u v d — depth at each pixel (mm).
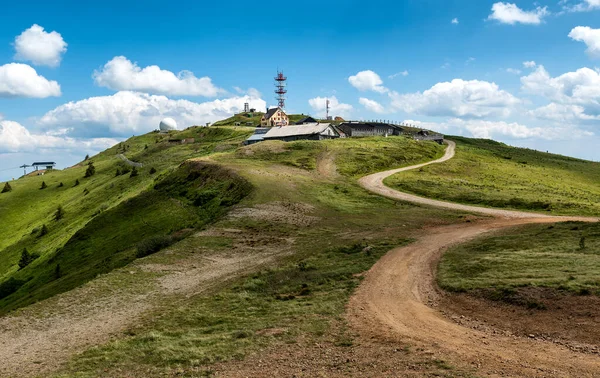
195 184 94500
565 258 31234
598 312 20641
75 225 113125
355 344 21422
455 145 172500
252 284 36344
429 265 36656
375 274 35281
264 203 68125
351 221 59656
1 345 26984
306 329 24406
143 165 186750
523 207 67062
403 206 68938
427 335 21641
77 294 36219
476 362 17734
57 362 23344
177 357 21859
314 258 43344
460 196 75750
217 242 52125
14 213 162250
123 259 62500
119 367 21609
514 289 25219
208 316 29641
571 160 163750
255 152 118312
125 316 31172
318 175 95375
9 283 82125
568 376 15828
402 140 151750
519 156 156125
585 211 62281
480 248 40312
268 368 19594
